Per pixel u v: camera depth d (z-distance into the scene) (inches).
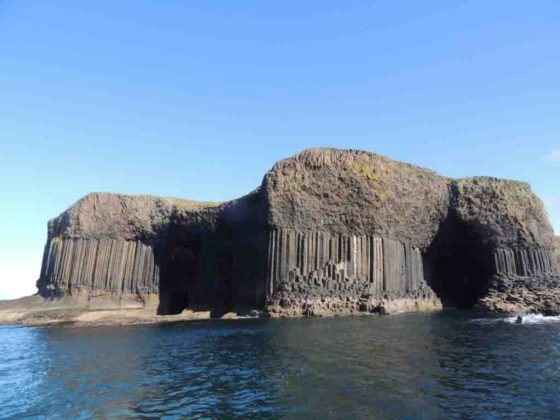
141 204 2743.6
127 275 2699.3
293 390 722.8
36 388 805.2
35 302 2741.1
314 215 2233.0
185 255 2807.6
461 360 938.1
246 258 2420.0
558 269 2549.2
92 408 677.9
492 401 651.5
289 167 2288.4
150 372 906.7
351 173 2295.8
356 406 633.6
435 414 597.9
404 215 2415.1
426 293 2466.8
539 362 917.8
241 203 2476.6
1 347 1332.4
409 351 1043.9
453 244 2637.8
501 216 2476.6
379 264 2268.7
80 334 1612.9
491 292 2362.2
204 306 2522.1
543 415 592.1
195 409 652.7
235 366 937.5
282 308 2062.0
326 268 2176.4
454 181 2650.1
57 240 2815.0
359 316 1987.0
